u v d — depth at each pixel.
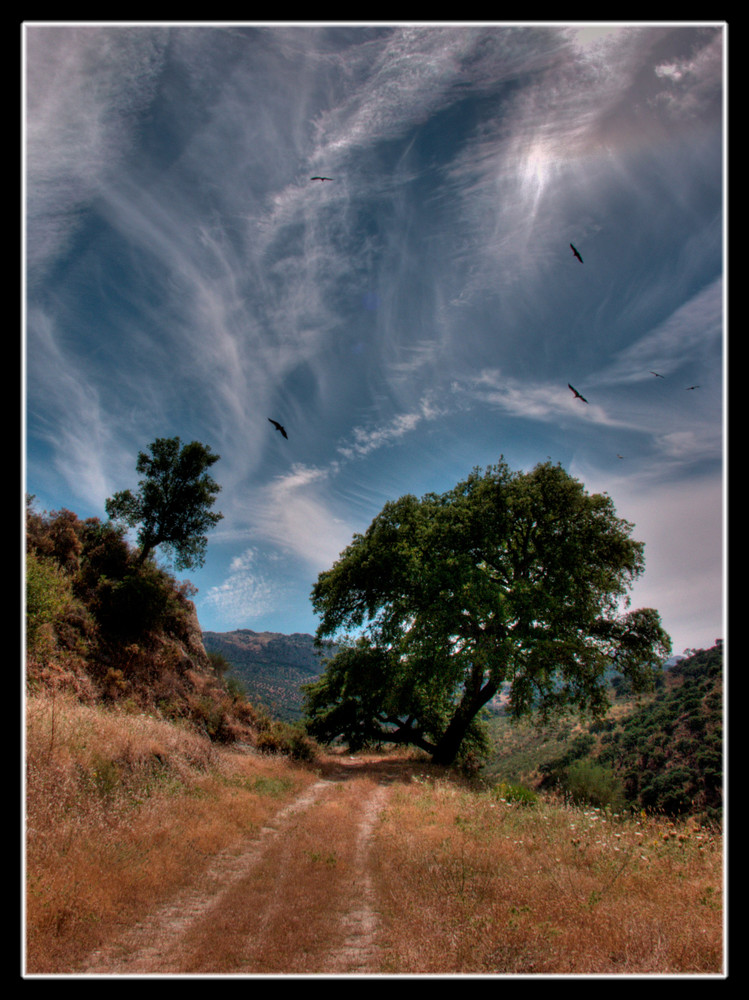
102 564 24.14
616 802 18.41
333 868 8.92
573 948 5.36
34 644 15.74
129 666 20.98
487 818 11.49
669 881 7.12
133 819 9.72
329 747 38.94
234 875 8.66
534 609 24.14
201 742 17.44
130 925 6.44
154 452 27.92
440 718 33.75
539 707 25.88
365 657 29.16
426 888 7.51
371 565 28.27
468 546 27.09
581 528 26.31
